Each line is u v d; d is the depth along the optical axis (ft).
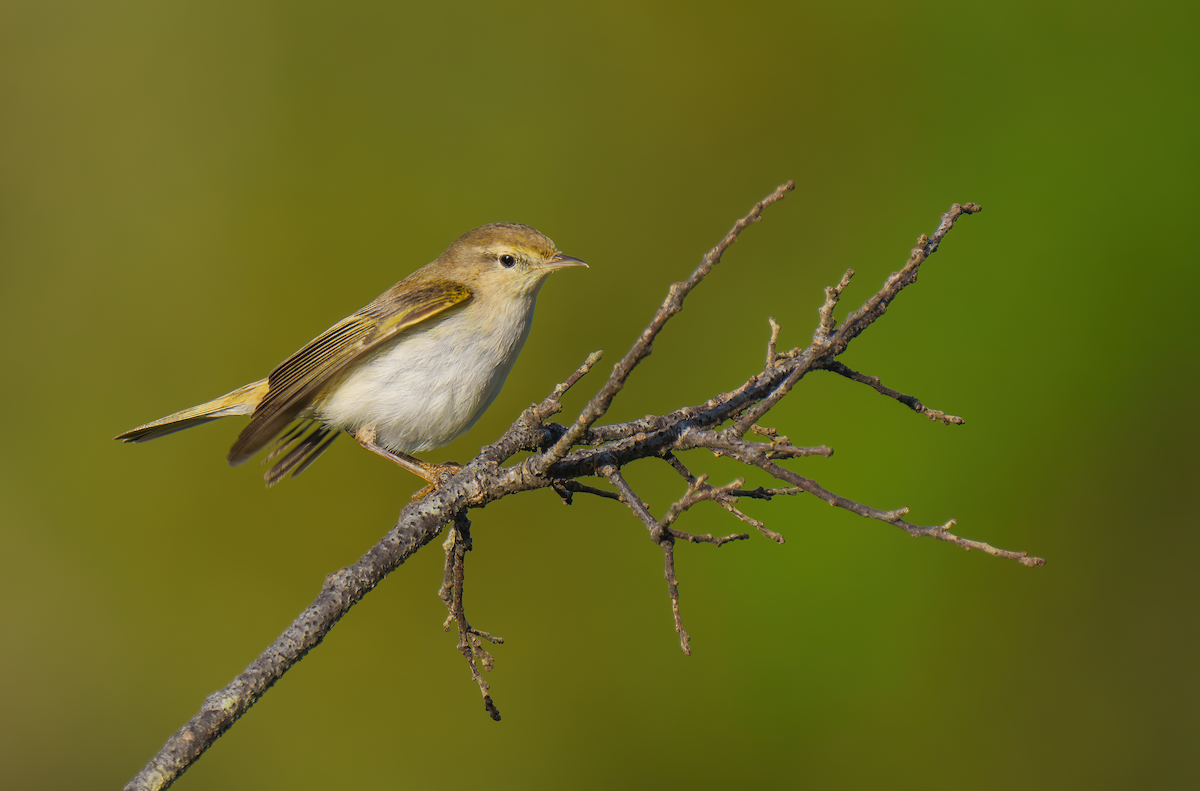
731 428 17.70
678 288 15.58
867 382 18.92
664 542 15.08
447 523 18.21
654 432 19.69
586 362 18.25
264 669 15.20
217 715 14.40
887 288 18.56
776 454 17.28
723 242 15.25
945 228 19.25
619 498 18.28
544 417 18.40
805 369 17.83
